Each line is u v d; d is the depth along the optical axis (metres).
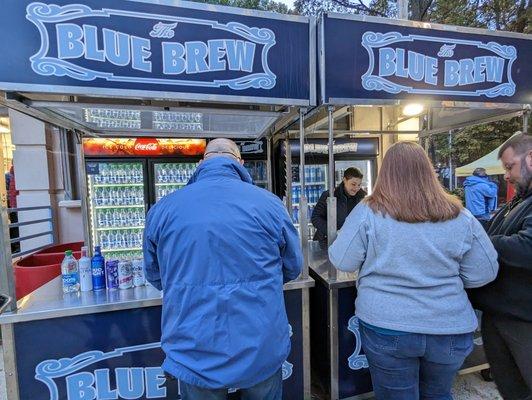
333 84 1.79
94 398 1.67
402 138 4.18
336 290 1.90
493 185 5.40
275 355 1.13
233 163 1.30
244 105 1.97
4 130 4.48
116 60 1.50
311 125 2.95
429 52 1.94
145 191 3.95
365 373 1.97
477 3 8.34
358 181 3.19
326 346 1.98
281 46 1.72
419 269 1.21
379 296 1.27
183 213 1.11
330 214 1.90
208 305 1.06
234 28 1.64
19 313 1.55
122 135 2.83
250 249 1.10
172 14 1.55
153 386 1.72
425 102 1.95
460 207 1.24
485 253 1.24
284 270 1.34
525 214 1.36
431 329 1.20
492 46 2.05
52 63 1.43
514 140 1.44
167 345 1.12
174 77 1.58
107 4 1.47
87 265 1.81
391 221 1.23
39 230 4.04
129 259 1.92
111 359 1.67
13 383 1.57
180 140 3.95
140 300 1.67
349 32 1.79
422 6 8.00
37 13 1.40
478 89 2.05
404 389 1.27
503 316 1.43
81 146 2.61
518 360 1.43
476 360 2.17
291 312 1.88
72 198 4.12
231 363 1.06
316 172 4.43
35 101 1.68
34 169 4.00
